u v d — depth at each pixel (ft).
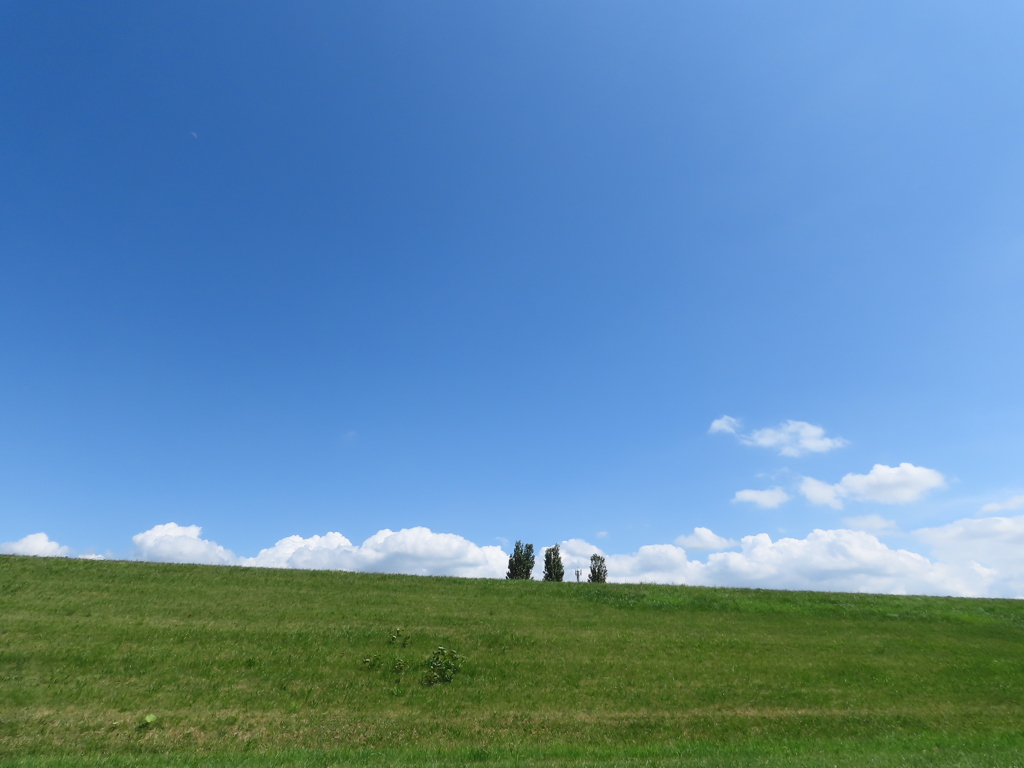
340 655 81.30
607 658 86.17
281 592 111.24
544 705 69.21
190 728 58.65
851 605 124.26
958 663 88.89
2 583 99.55
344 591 116.06
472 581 132.26
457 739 59.16
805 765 49.78
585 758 52.80
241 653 78.84
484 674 78.33
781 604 123.44
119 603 95.45
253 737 57.67
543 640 93.04
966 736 61.62
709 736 61.67
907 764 50.16
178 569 119.85
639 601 122.62
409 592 119.44
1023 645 100.63
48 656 71.87
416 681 75.10
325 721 62.23
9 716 57.67
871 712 69.05
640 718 65.98
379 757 51.80
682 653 90.02
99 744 54.34
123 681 67.87
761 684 77.61
